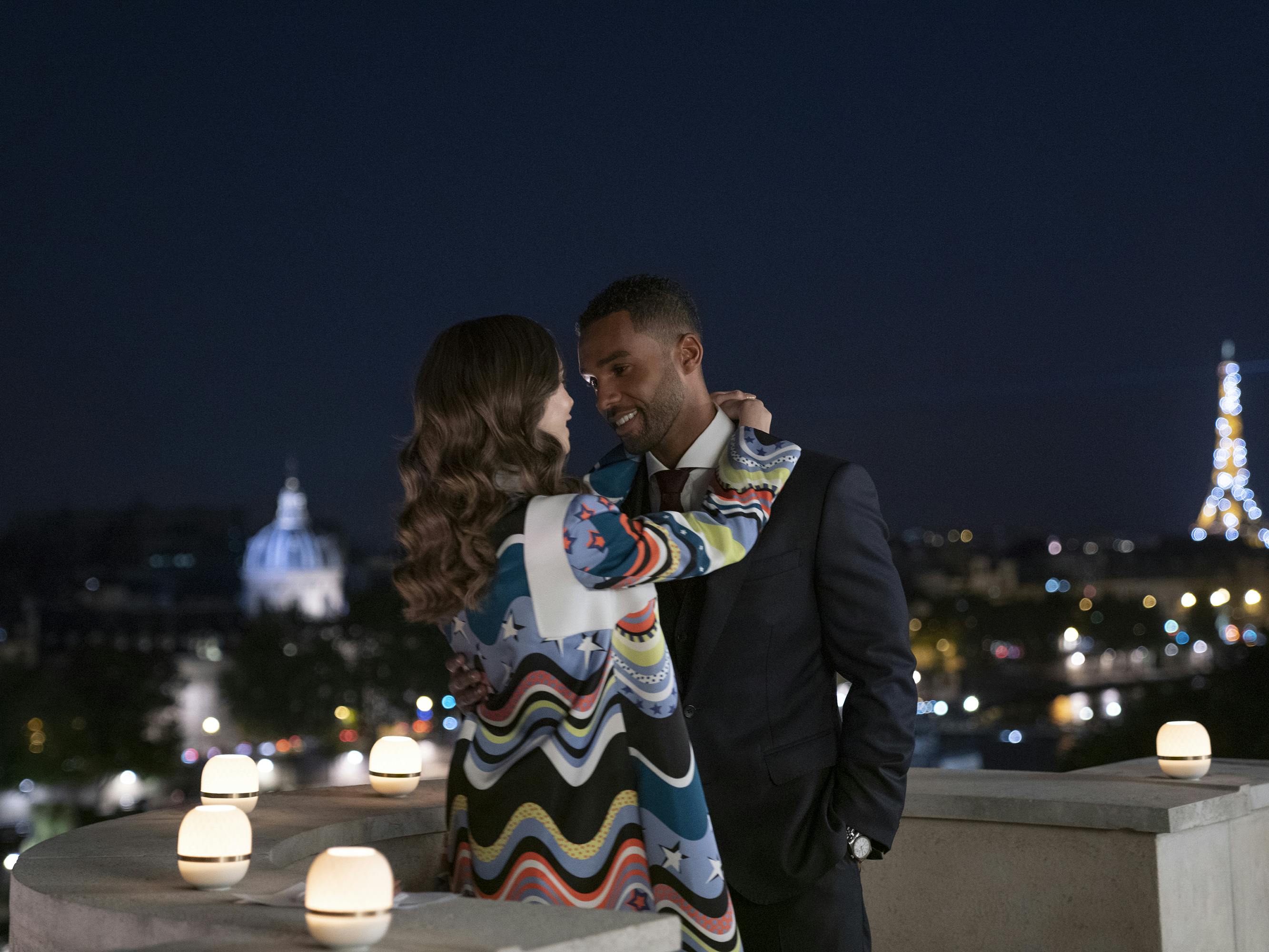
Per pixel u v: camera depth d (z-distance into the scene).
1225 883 4.77
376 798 4.57
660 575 3.01
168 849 3.68
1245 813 4.83
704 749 3.55
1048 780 5.10
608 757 2.96
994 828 4.82
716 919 2.93
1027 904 4.74
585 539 2.95
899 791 3.53
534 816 2.92
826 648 3.67
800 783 3.56
